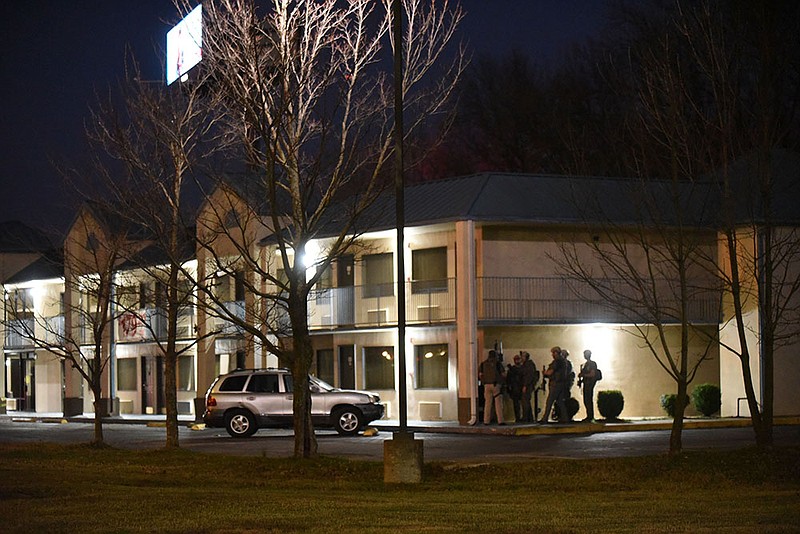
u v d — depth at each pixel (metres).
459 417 37.56
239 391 35.38
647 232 38.28
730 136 23.94
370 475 21.52
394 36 20.41
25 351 65.00
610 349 39.88
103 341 56.69
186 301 29.44
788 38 24.64
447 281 39.66
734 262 22.55
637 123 34.34
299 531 12.88
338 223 40.50
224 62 24.33
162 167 26.09
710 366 40.84
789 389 39.34
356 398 35.12
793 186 38.91
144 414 55.12
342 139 24.28
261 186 27.86
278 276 44.44
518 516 14.31
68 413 57.19
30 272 63.12
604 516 14.35
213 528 13.17
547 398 36.41
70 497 16.72
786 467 20.33
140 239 37.41
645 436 32.19
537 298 38.84
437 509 15.23
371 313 42.41
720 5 25.14
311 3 23.64
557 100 56.38
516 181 39.38
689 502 16.56
